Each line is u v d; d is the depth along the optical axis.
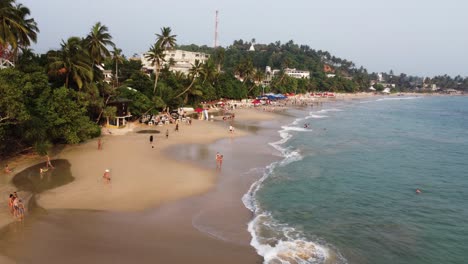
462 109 170.25
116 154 44.62
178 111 85.50
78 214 26.50
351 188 37.31
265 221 27.58
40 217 25.58
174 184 34.47
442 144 66.81
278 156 49.50
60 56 51.44
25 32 47.91
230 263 20.95
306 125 82.56
